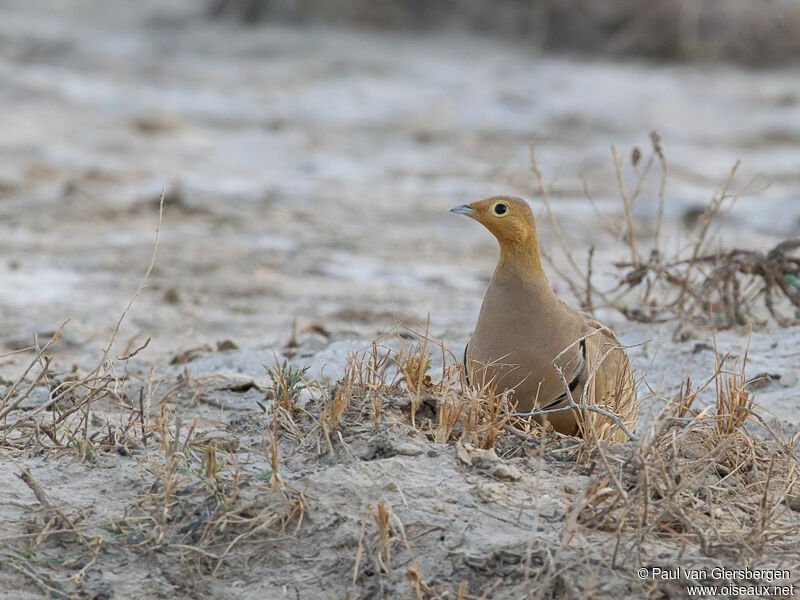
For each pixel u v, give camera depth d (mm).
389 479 6145
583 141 25062
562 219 18516
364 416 6754
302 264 16078
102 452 6688
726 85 31656
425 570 5590
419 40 36656
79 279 14664
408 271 15969
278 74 31219
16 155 22109
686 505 6102
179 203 19031
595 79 31547
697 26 35375
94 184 20188
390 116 27172
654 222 18594
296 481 6180
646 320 11227
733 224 18219
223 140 24812
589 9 36219
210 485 6023
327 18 37344
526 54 35531
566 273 14664
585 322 7363
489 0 37250
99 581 5621
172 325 12711
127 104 27250
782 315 11750
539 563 5582
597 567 5535
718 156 23719
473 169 22516
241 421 7090
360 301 14258
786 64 35062
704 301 10969
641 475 5797
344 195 20328
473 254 17344
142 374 9539
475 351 7246
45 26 35875
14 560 5648
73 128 24828
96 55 32375
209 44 34688
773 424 7887
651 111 27875
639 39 35500
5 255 15656
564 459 6555
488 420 6703
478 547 5676
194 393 8406
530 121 26656
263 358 9953
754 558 5723
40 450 6727
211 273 15375
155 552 5789
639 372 9555
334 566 5688
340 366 9555
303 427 6766
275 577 5684
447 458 6406
